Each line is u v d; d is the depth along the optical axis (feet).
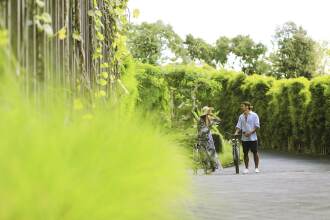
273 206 24.66
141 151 9.27
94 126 9.00
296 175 44.01
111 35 26.84
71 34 18.69
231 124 125.29
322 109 96.22
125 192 8.20
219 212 21.02
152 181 9.38
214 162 59.16
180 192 10.83
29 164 6.64
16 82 8.19
